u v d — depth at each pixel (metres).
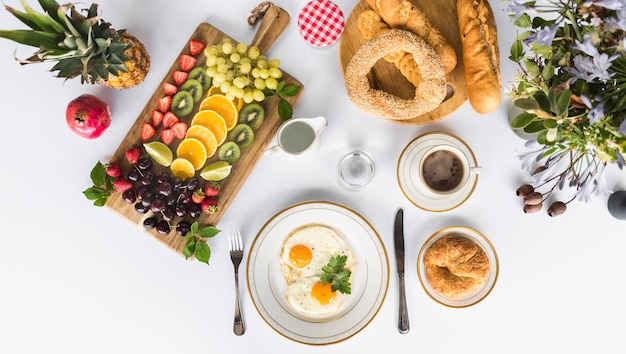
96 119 1.72
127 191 1.76
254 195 1.83
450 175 1.70
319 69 1.81
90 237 1.85
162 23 1.82
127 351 1.86
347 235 1.79
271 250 1.79
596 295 1.80
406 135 1.81
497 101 1.62
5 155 1.85
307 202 1.74
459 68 1.74
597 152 1.11
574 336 1.81
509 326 1.81
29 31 1.42
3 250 1.86
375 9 1.71
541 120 1.17
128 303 1.85
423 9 1.75
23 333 1.87
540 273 1.81
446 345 1.82
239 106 1.77
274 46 1.82
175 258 1.83
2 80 1.84
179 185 1.73
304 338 1.76
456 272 1.71
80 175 1.85
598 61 1.00
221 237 1.82
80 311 1.86
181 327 1.84
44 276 1.86
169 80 1.79
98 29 1.52
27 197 1.85
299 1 1.81
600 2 0.95
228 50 1.68
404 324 1.77
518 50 1.32
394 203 1.81
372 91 1.69
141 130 1.79
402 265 1.77
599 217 1.79
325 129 1.81
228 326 1.83
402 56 1.71
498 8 1.76
